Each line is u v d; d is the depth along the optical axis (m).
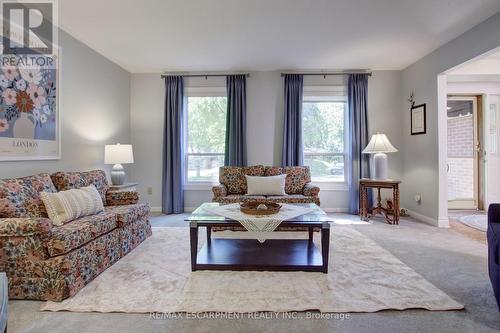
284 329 1.58
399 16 2.94
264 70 4.80
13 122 2.53
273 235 3.34
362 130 4.70
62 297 1.87
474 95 5.01
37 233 1.86
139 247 2.96
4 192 2.10
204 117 4.96
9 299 1.90
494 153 4.95
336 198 4.88
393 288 2.03
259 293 1.97
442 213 3.83
